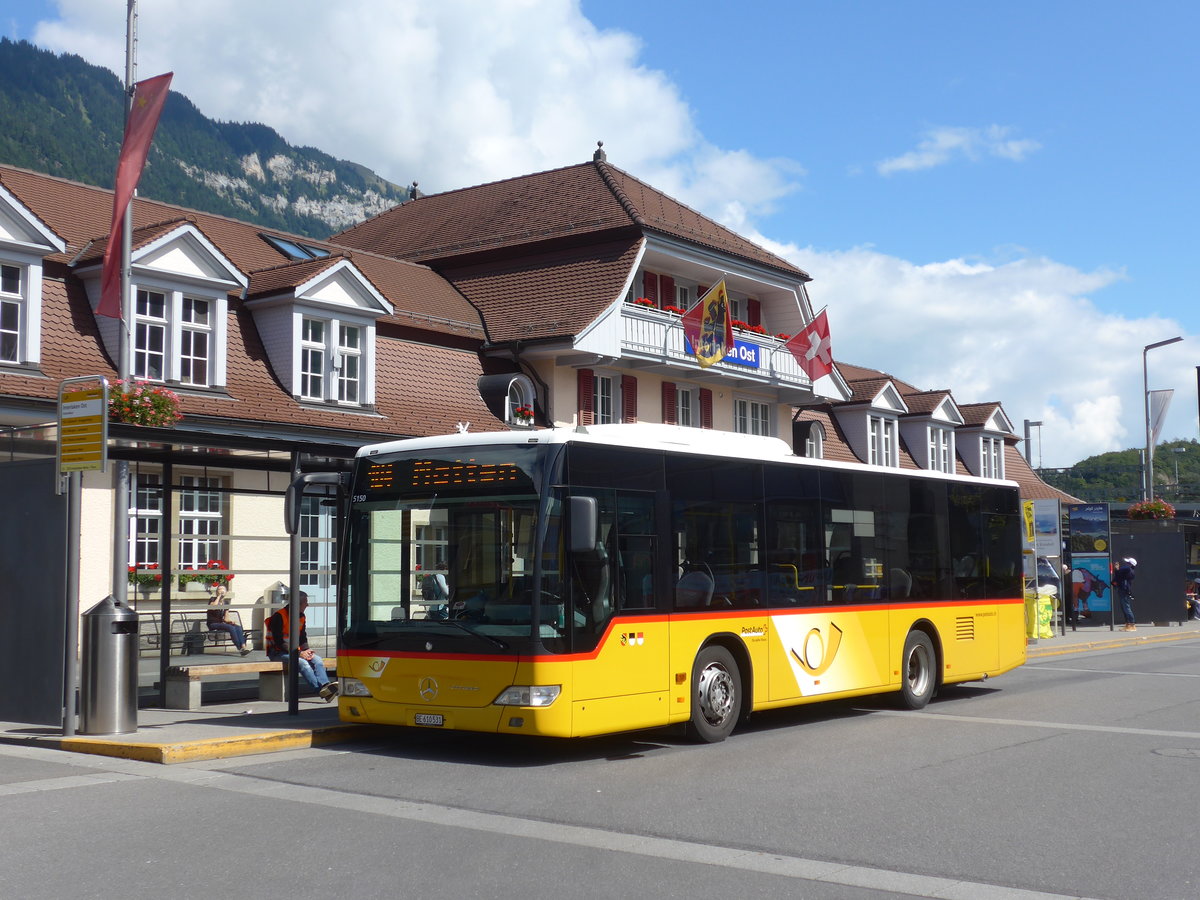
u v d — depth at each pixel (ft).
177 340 71.56
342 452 49.39
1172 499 216.54
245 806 30.48
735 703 43.60
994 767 37.01
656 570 40.65
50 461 42.37
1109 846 26.58
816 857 25.46
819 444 129.39
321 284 79.71
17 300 64.39
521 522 37.50
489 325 97.91
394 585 39.65
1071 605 115.14
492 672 36.86
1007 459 174.29
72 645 40.93
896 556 53.42
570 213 107.04
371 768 36.73
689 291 112.37
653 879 23.50
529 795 32.24
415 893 22.34
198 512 58.13
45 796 31.73
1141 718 49.60
